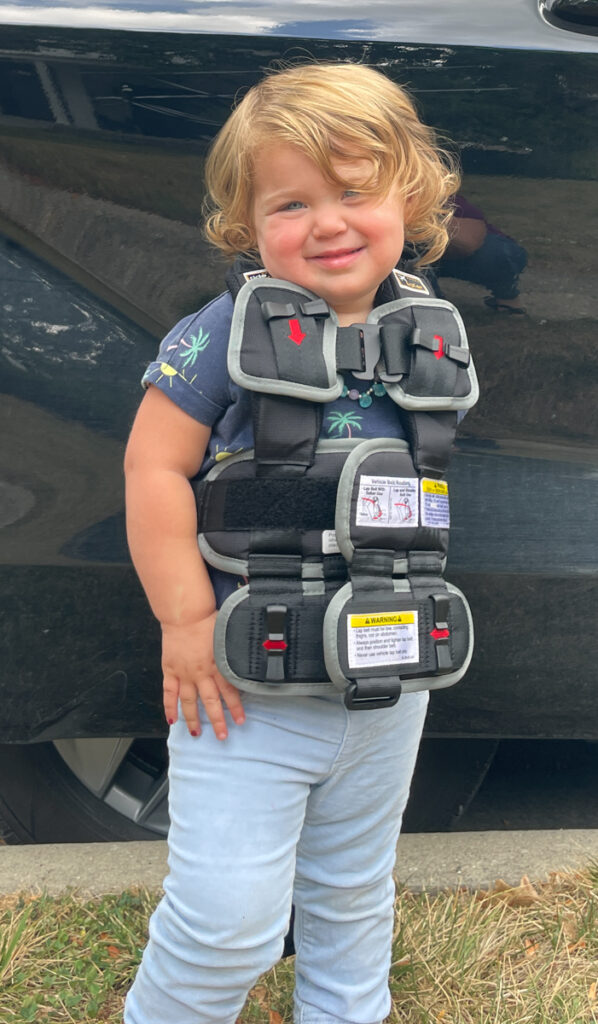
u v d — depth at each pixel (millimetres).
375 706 1181
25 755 1901
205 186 1435
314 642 1168
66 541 1550
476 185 1479
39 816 1938
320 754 1233
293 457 1157
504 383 1557
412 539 1205
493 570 1618
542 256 1516
